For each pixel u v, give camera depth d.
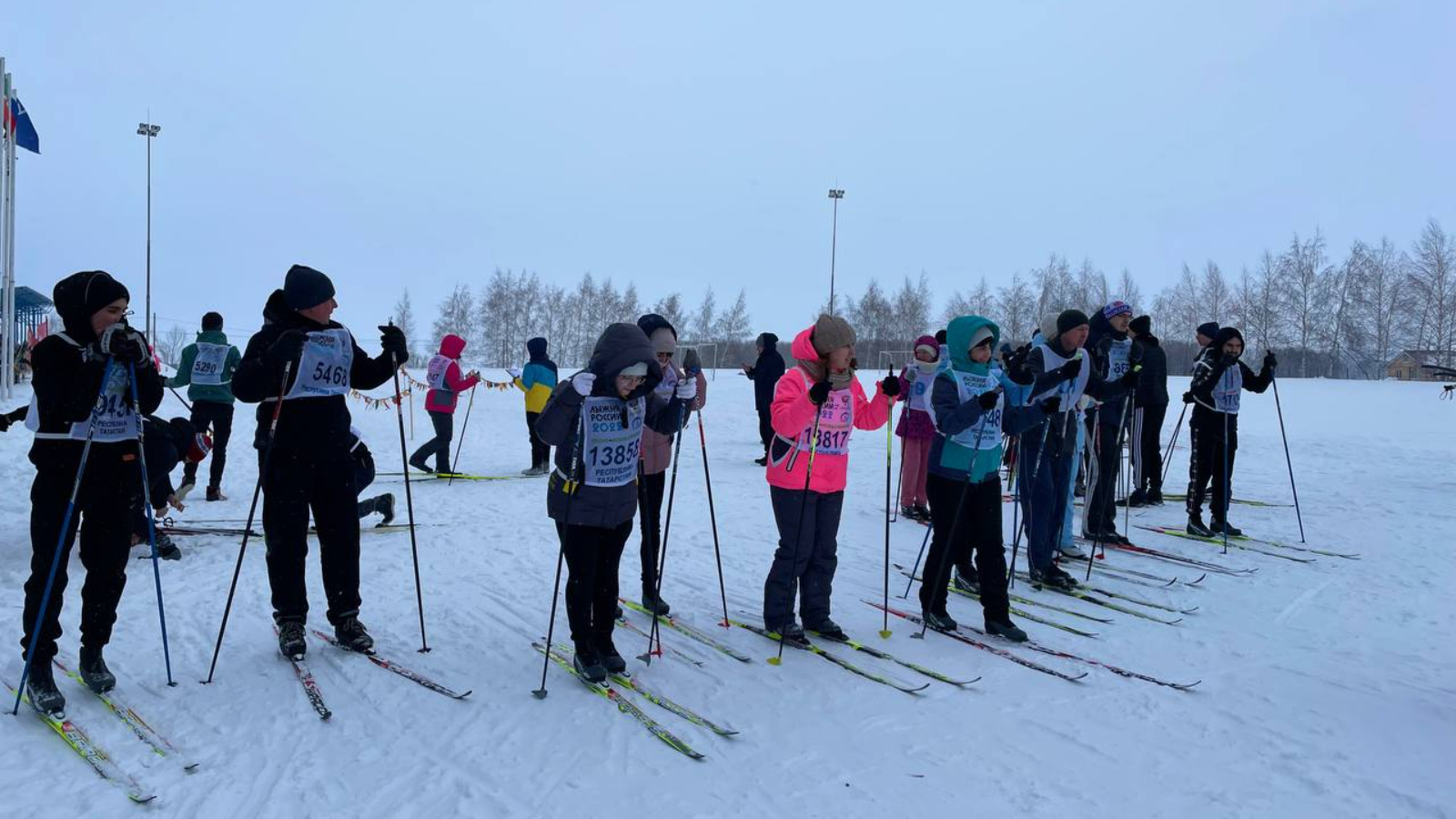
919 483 7.44
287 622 3.83
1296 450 12.85
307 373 3.74
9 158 14.68
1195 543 6.57
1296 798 2.76
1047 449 5.24
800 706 3.48
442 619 4.53
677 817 2.62
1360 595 5.13
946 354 4.49
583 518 3.61
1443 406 19.70
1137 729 3.28
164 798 2.65
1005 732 3.26
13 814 2.53
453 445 13.27
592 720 3.31
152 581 5.07
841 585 5.38
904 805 2.71
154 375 3.47
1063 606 4.95
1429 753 3.06
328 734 3.13
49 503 3.22
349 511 3.95
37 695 3.19
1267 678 3.80
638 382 3.64
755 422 16.84
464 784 2.80
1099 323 6.48
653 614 4.10
